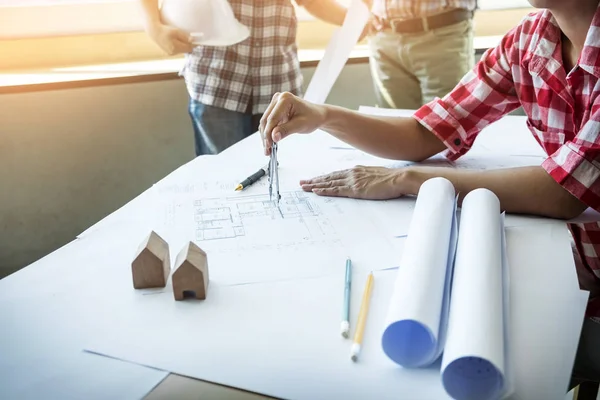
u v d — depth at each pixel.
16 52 1.81
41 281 0.70
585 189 0.84
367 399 0.52
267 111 1.01
